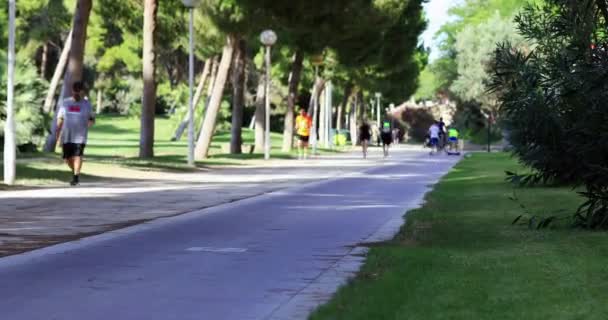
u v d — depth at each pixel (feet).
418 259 51.24
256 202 98.37
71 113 118.73
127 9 234.38
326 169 182.80
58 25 293.23
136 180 134.21
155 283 46.21
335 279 47.32
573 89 70.85
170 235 67.36
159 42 258.16
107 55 348.79
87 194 105.29
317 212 86.99
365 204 96.68
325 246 61.16
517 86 82.64
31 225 72.90
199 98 373.61
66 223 74.79
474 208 88.33
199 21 200.34
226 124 449.06
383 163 216.74
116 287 44.96
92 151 226.17
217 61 358.02
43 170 131.44
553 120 79.71
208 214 84.23
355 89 439.22
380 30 287.48
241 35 208.85
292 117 292.20
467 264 49.21
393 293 39.96
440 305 36.99
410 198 105.29
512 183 123.44
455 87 455.22
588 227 69.00
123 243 62.39
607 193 69.67
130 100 574.15
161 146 283.18
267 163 207.21
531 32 85.92
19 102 174.60
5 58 175.22
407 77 420.77
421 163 217.97
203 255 56.75
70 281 46.70
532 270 46.50
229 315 38.04
